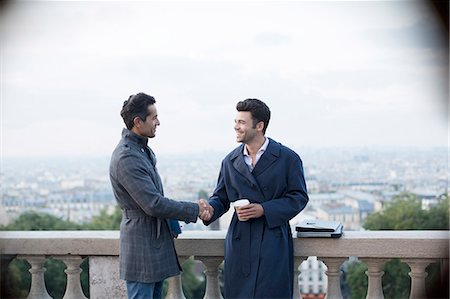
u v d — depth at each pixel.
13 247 3.80
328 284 3.55
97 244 3.71
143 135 3.17
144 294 3.19
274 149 3.24
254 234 3.21
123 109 3.16
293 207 3.15
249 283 3.19
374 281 3.52
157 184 3.18
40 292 3.87
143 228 3.17
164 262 3.20
